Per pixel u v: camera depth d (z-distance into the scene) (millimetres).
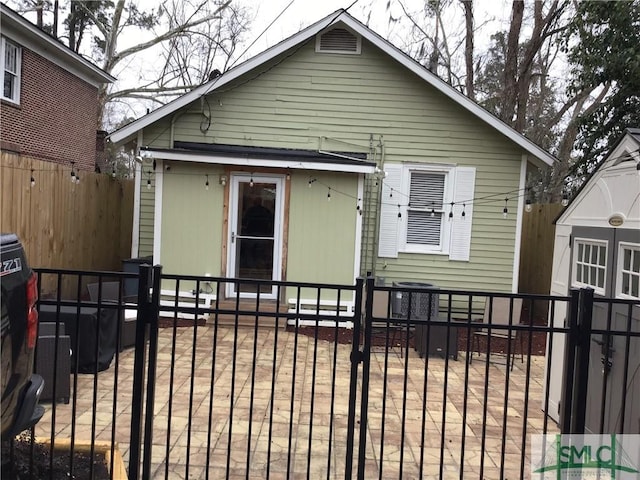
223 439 3799
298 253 8320
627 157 3432
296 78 8922
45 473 3062
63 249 7973
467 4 15102
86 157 14805
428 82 8688
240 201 8359
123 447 3600
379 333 7363
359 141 8969
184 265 8328
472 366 6223
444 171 8977
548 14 13148
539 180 17328
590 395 3715
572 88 10227
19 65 11258
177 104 8672
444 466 3518
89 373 5242
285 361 6020
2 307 2215
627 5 8789
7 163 6379
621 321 3383
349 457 2883
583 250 4062
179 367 5578
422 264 9047
